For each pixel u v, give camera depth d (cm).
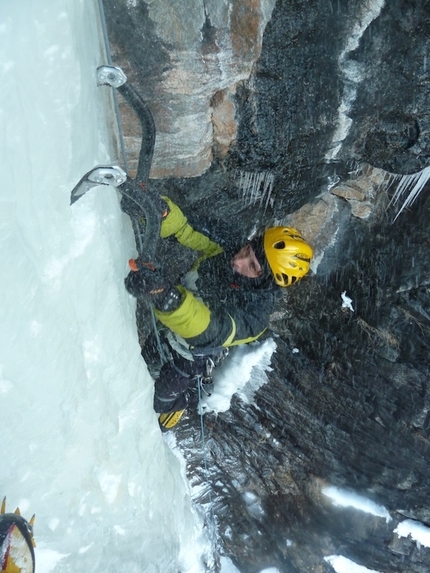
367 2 231
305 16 231
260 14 223
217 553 371
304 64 250
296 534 393
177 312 203
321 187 332
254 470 404
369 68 256
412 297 371
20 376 153
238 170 289
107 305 193
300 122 274
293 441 414
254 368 427
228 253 260
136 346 231
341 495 402
